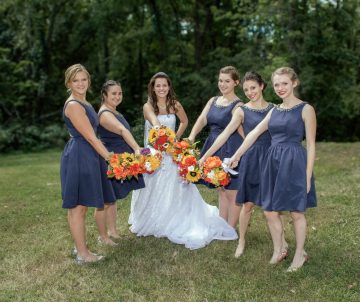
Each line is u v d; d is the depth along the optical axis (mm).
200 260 4059
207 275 3719
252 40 15664
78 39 19641
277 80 3656
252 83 4141
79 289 3531
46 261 4141
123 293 3430
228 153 4531
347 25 13539
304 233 3777
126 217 5559
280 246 3939
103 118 4465
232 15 15320
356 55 14328
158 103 4781
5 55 18016
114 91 4527
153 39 17688
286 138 3682
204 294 3377
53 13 18375
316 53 13594
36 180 8469
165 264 3984
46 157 13414
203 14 17344
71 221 3996
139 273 3789
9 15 18469
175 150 4289
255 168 4051
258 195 3979
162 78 4664
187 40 19047
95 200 3855
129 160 3949
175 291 3447
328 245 4324
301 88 13391
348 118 18281
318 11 13242
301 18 13242
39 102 18641
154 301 3303
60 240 4730
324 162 8922
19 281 3699
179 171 4254
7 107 18547
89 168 3838
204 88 15125
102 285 3578
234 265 3916
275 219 3889
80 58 20531
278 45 13828
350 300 3227
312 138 3602
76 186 3828
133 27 17891
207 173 4031
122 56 18156
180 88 15734
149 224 4734
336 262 3900
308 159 3586
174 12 17266
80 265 3990
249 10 14703
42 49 18719
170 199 4699
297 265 3795
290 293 3357
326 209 5508
